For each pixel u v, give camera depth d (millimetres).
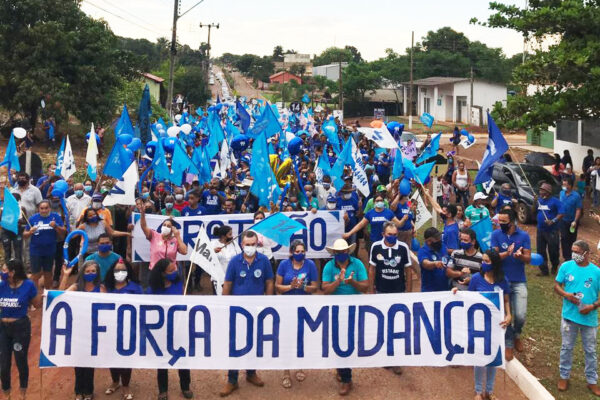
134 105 36781
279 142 17078
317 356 7621
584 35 17500
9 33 27953
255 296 7547
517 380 8133
